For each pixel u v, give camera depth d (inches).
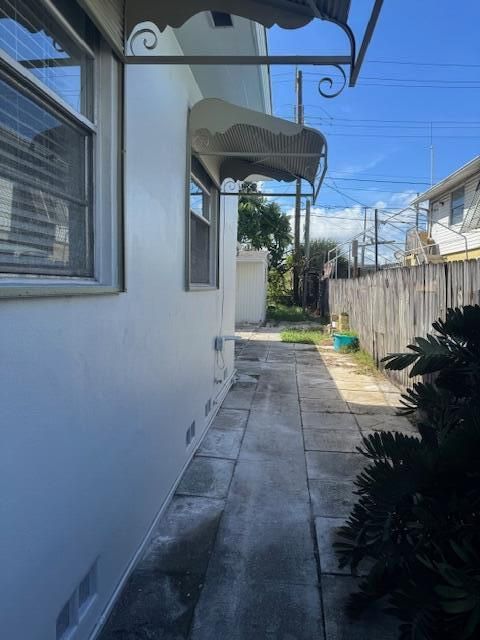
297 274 904.9
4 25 61.0
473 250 542.0
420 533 83.4
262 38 144.2
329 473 152.9
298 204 879.7
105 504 86.4
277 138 161.8
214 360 213.5
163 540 113.3
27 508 60.4
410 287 264.8
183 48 147.3
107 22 81.4
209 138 165.3
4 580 55.6
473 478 79.1
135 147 101.4
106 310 85.4
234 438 185.3
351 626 86.6
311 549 110.4
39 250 70.1
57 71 74.7
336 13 81.2
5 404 55.4
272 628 85.8
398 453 92.1
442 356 112.4
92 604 81.6
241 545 111.7
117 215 90.3
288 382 291.4
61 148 76.2
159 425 121.4
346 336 417.7
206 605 91.4
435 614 70.6
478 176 559.2
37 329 62.2
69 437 71.7
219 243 218.1
